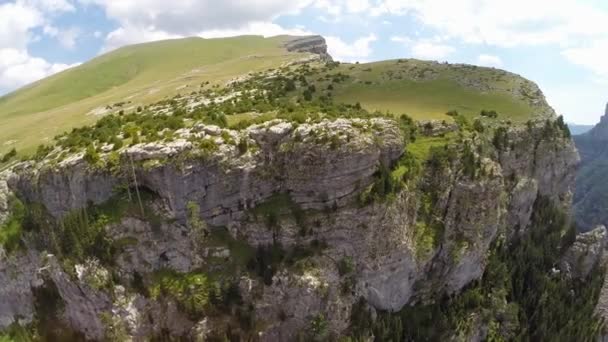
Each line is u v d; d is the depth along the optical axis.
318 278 84.19
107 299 81.19
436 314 95.25
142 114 128.75
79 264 83.12
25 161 102.06
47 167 92.31
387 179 89.12
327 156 86.69
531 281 114.38
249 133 90.94
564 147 135.50
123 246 83.81
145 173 84.75
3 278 93.44
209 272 85.25
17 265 92.19
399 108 129.75
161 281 83.88
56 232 90.12
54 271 85.81
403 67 181.62
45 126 165.88
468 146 104.50
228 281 84.44
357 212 87.44
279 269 85.31
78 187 87.81
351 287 87.69
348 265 87.62
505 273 109.19
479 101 139.38
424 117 117.94
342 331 85.75
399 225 89.94
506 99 142.00
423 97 143.25
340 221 87.50
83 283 81.88
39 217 92.75
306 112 100.50
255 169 89.19
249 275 85.19
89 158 87.38
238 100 134.62
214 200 87.94
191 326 81.69
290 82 161.50
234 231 89.19
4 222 94.81
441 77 163.38
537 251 120.75
